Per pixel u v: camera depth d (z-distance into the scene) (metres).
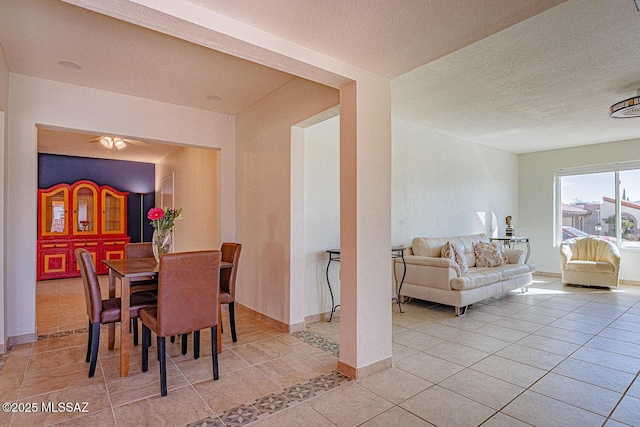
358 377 2.46
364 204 2.54
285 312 3.58
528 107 4.41
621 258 6.21
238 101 4.03
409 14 1.87
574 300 4.94
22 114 3.20
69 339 3.29
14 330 3.14
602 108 4.45
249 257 4.20
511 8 1.81
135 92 3.71
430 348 3.08
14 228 3.15
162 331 2.25
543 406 2.11
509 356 2.90
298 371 2.60
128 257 3.83
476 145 6.38
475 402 2.15
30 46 2.73
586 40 2.75
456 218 5.90
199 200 5.73
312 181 3.91
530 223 7.27
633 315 4.15
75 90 3.48
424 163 5.36
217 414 2.01
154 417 1.98
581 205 6.72
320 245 3.97
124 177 7.82
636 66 3.23
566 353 2.96
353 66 2.50
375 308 2.59
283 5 1.79
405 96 4.02
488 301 4.88
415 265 4.60
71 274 6.65
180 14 1.75
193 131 4.23
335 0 1.75
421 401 2.16
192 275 2.34
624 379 2.47
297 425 1.91
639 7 1.88
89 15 2.33
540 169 7.14
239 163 4.44
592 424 1.93
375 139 2.62
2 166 2.90
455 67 3.25
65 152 6.90
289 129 3.54
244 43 1.99
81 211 6.91
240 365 2.71
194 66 3.10
